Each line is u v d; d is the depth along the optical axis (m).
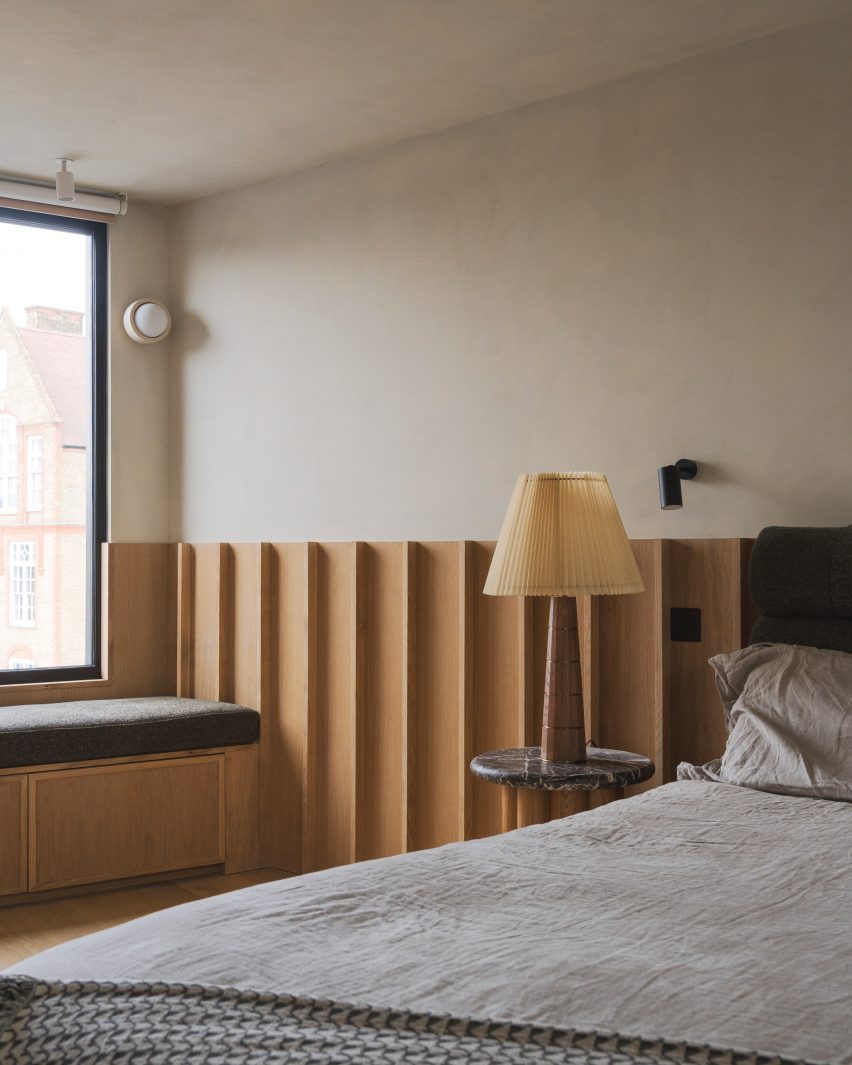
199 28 3.26
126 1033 1.15
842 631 2.81
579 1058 1.08
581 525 2.91
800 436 3.13
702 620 3.24
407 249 4.12
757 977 1.29
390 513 4.15
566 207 3.68
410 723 3.90
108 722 4.02
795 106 3.17
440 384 4.01
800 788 2.37
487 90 3.69
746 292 3.25
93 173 4.55
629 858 1.87
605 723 3.43
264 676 4.35
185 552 4.70
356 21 3.21
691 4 3.08
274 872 4.30
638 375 3.48
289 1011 1.19
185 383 4.90
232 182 4.64
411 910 1.57
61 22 3.22
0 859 3.81
